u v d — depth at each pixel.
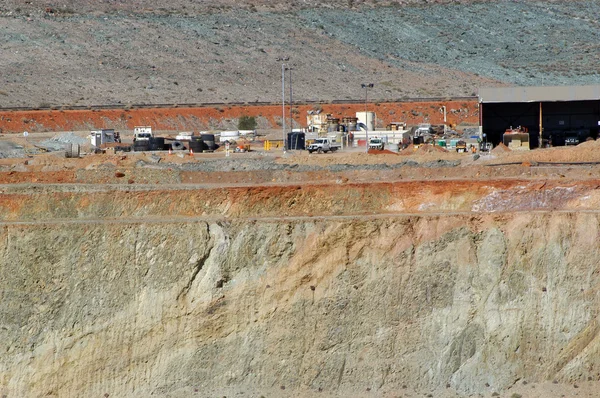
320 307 189.50
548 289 189.12
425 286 190.38
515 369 186.38
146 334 190.75
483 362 186.50
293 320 189.12
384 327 188.75
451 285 190.38
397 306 189.50
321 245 192.62
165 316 191.12
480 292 189.88
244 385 186.88
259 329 189.12
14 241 196.50
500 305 189.00
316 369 186.88
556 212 196.38
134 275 193.75
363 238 193.12
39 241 196.25
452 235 193.25
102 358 190.38
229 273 192.38
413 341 187.75
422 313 189.38
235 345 188.75
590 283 189.12
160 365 189.00
